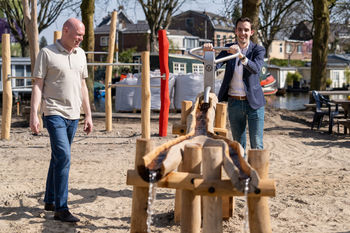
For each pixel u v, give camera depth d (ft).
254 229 9.53
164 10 109.91
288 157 29.66
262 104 16.92
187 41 231.91
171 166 9.17
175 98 61.05
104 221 15.19
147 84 33.86
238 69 16.81
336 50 232.32
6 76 35.63
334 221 15.31
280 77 200.75
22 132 40.16
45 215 15.55
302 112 63.93
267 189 8.85
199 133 11.65
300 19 124.88
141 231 10.43
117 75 143.84
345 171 24.72
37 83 14.66
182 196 10.14
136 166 9.91
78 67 15.23
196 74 60.75
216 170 9.36
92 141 35.76
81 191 19.21
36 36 38.93
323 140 38.04
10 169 24.58
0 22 138.00
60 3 116.47
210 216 9.51
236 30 16.92
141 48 215.92
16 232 13.88
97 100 119.44
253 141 17.16
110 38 41.09
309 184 21.13
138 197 10.37
